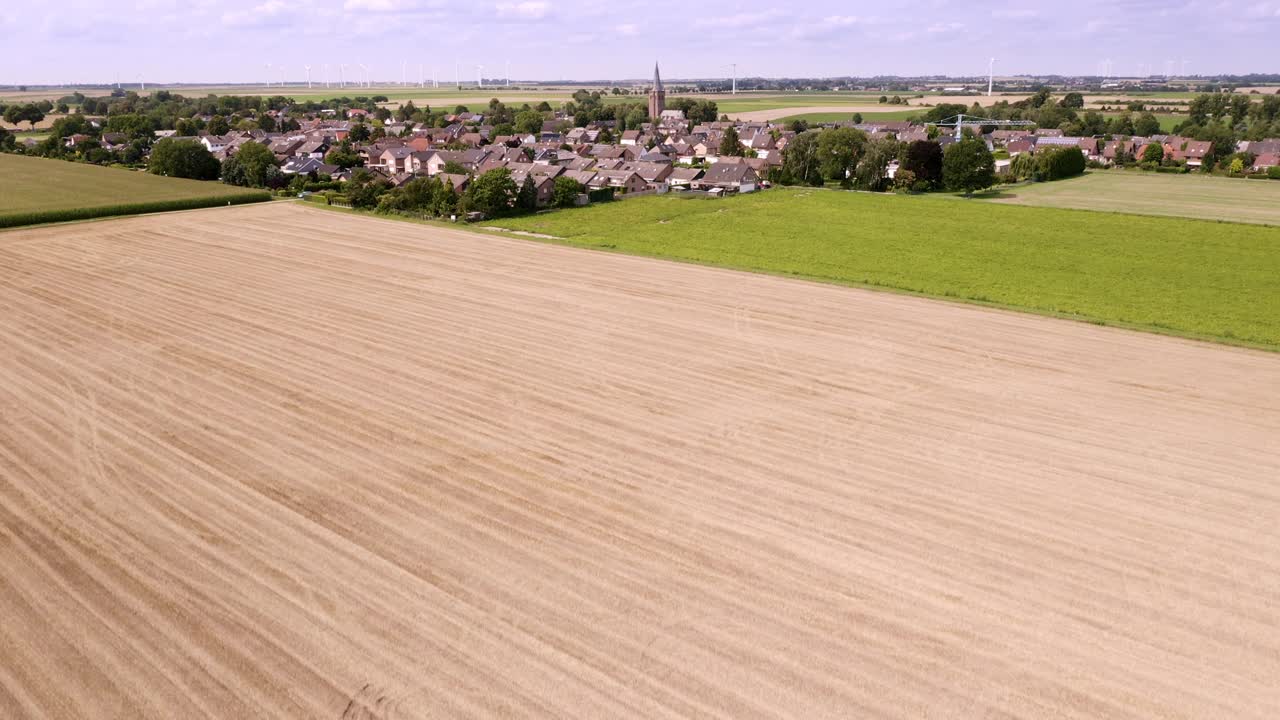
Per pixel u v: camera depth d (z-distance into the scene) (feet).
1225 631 56.85
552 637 56.44
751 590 61.52
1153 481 78.07
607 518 71.72
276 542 68.23
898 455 83.76
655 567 64.44
